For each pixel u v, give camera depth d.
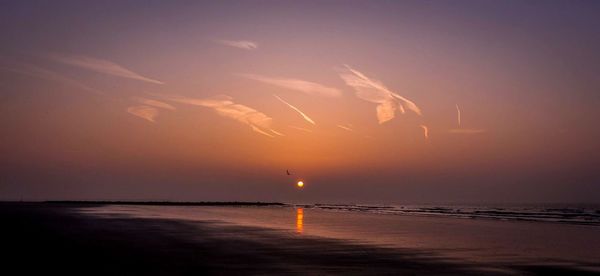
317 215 63.41
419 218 56.25
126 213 59.72
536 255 22.33
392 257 21.20
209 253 21.88
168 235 30.30
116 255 20.92
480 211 86.62
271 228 37.22
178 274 16.67
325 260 20.11
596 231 36.00
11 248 22.89
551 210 95.00
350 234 32.34
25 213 54.44
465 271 17.97
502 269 18.53
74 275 16.23
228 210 82.75
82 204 107.75
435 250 23.78
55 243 25.02
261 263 19.14
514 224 44.38
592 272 18.14
